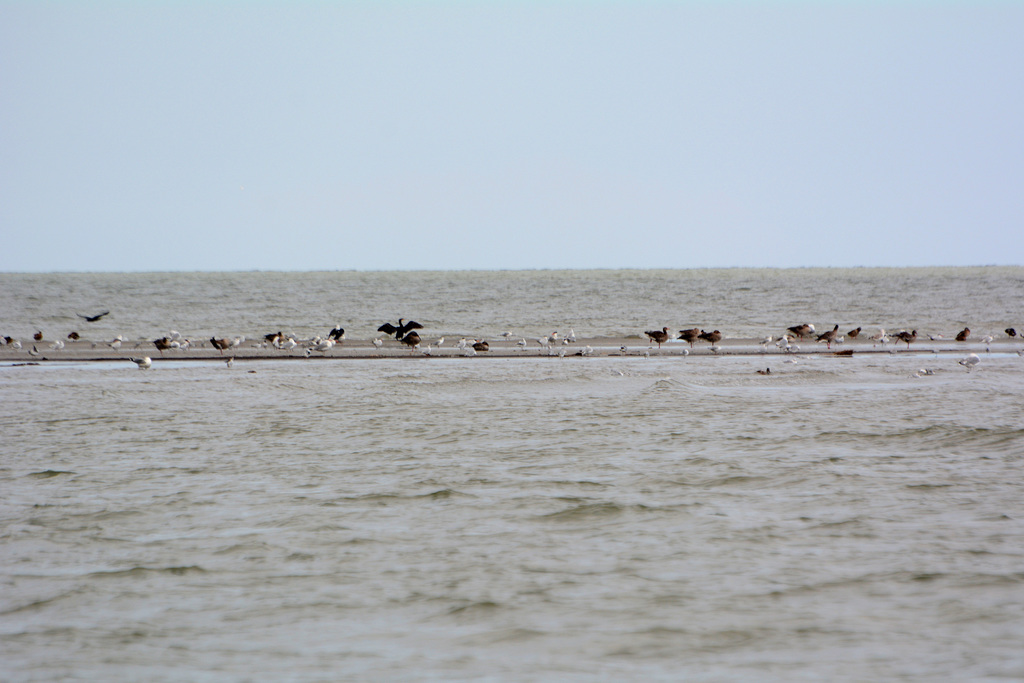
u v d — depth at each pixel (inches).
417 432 897.5
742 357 1902.1
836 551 460.4
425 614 381.7
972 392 1195.3
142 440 854.5
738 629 358.3
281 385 1368.1
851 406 1061.8
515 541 489.1
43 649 345.4
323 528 518.0
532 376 1498.5
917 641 342.3
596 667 324.2
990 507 550.3
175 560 459.8
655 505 565.6
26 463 733.3
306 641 351.9
